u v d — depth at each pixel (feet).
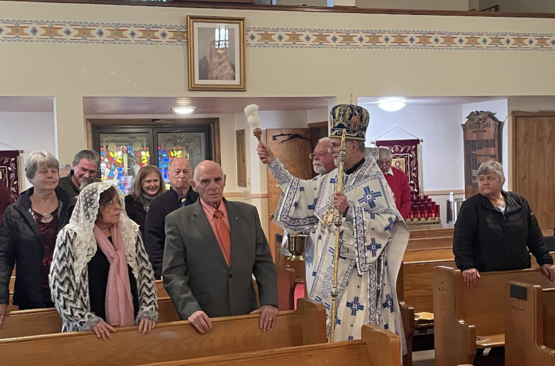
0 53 16.96
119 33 17.74
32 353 7.54
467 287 11.85
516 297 10.12
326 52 19.29
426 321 13.43
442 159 26.89
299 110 27.58
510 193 12.32
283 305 16.37
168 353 8.07
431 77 20.13
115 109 23.57
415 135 26.63
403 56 19.89
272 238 27.50
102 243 8.25
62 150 17.52
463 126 26.03
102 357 7.79
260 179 27.37
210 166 9.04
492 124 23.67
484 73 20.58
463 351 11.34
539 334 9.74
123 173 27.89
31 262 9.77
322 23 19.21
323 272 9.57
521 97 22.95
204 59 18.29
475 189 25.25
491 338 11.72
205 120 28.68
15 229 9.73
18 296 9.89
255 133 9.93
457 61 20.33
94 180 10.62
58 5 17.26
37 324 9.16
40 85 17.28
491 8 29.07
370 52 19.63
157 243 11.71
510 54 20.76
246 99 19.74
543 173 23.48
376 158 10.18
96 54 17.61
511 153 23.11
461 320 11.49
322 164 10.43
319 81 19.29
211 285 8.82
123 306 8.23
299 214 9.98
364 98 20.95
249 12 18.63
